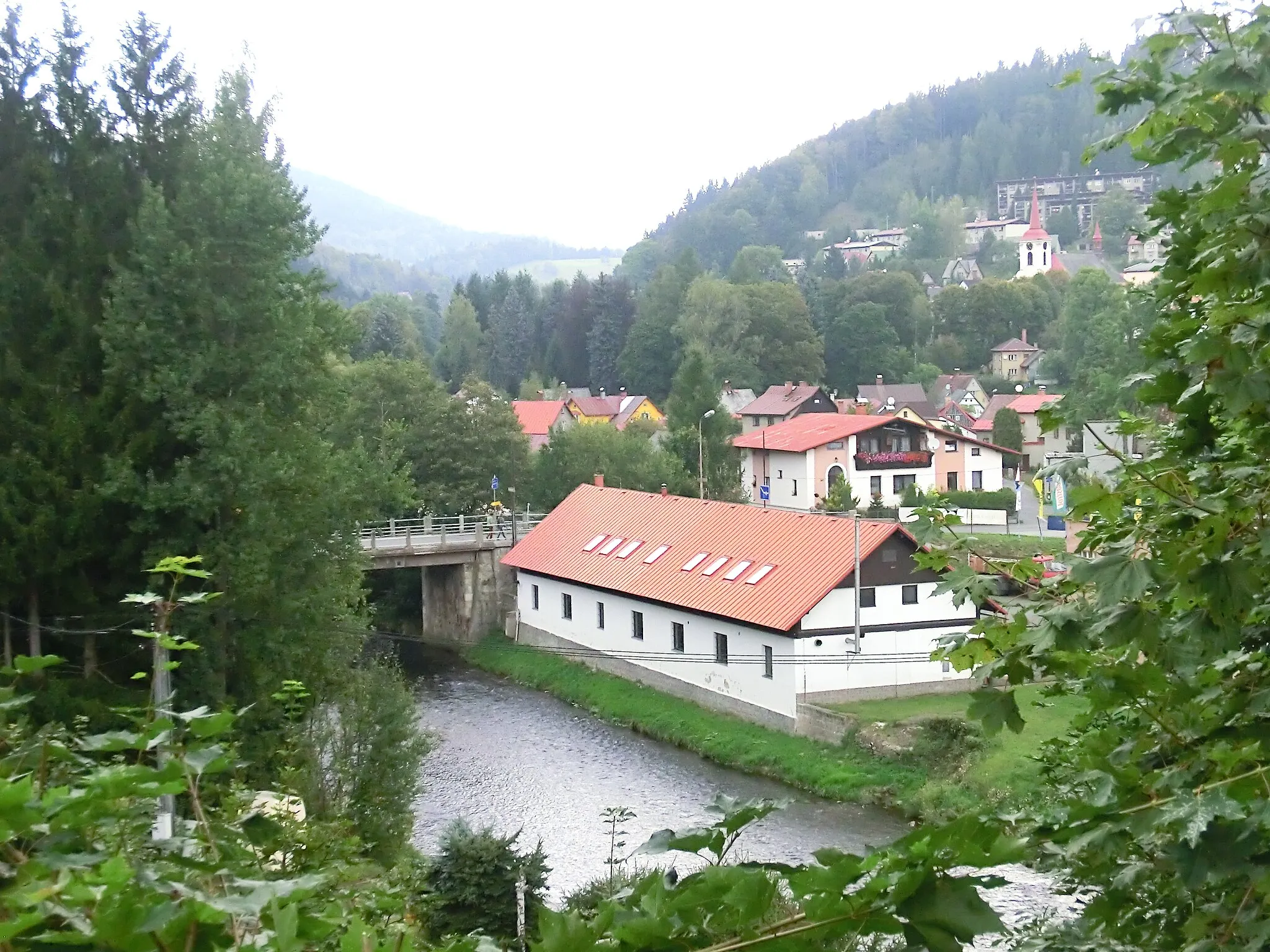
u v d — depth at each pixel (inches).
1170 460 188.1
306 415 821.2
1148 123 193.2
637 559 1295.5
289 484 761.0
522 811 875.4
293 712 548.7
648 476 1847.9
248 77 822.5
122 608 703.7
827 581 1016.9
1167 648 162.4
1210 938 149.0
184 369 711.7
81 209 727.7
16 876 103.8
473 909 575.5
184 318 722.8
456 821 629.0
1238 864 122.9
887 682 1026.7
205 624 706.2
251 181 736.3
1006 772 821.9
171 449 732.7
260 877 134.3
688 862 715.4
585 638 1342.3
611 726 1126.4
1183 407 177.5
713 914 97.4
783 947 95.9
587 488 1576.0
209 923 96.3
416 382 1841.8
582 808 882.1
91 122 760.3
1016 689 185.5
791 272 5757.9
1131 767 149.2
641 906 98.9
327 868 208.7
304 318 773.3
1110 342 1584.6
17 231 732.0
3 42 743.7
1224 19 179.8
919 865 94.0
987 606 220.5
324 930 101.3
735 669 1079.0
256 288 737.0
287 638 740.0
